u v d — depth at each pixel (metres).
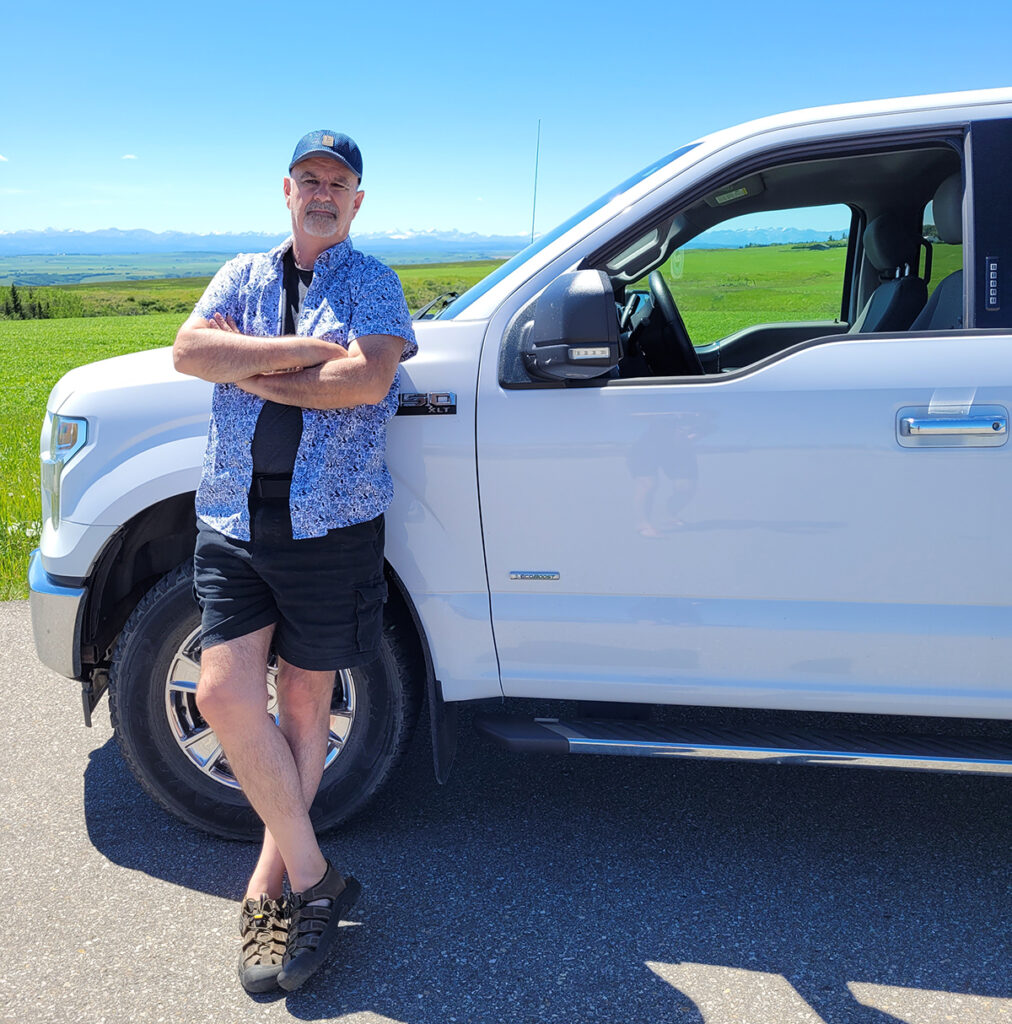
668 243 2.92
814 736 2.46
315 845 2.16
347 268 2.11
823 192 2.89
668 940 2.26
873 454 2.25
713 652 2.42
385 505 2.17
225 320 2.14
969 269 2.29
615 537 2.39
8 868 2.61
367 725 2.61
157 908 2.42
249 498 2.07
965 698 2.34
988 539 2.24
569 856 2.64
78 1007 2.05
